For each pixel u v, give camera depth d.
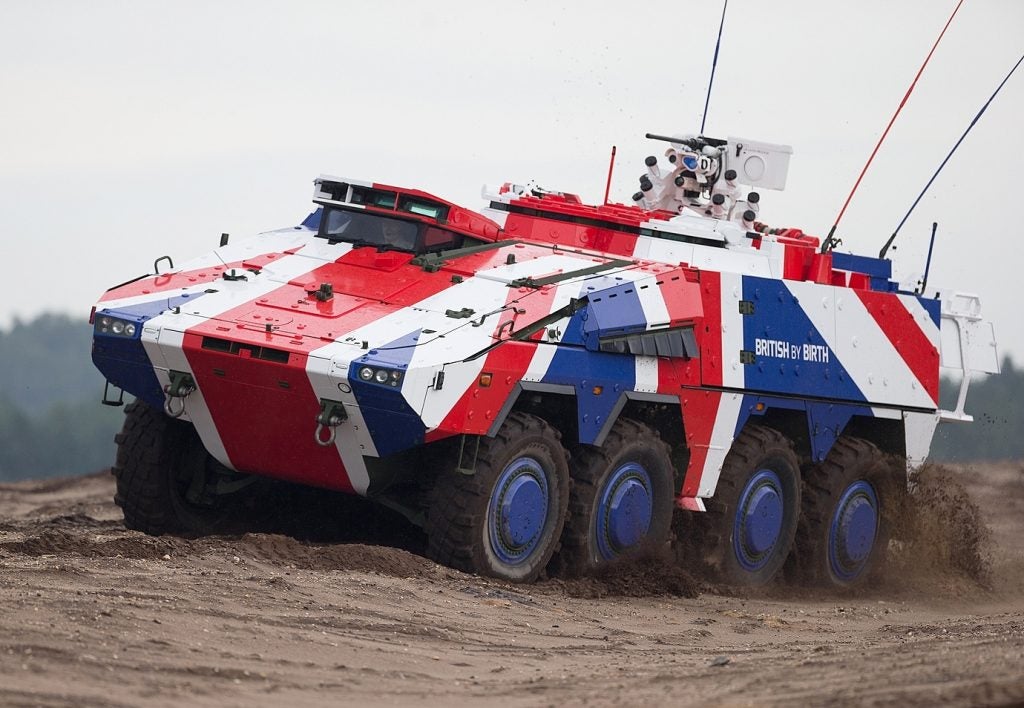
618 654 20.92
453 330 26.00
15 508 49.81
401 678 17.91
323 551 25.30
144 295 27.50
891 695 15.43
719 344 30.25
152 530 29.61
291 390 25.55
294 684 16.97
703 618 26.11
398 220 29.58
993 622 25.56
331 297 27.44
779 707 15.33
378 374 24.58
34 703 14.80
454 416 25.33
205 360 25.94
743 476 31.56
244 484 29.78
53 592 20.05
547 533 27.77
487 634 21.56
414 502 27.88
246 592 21.61
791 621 26.61
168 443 29.30
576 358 27.22
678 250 32.59
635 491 29.39
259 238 30.47
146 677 16.41
